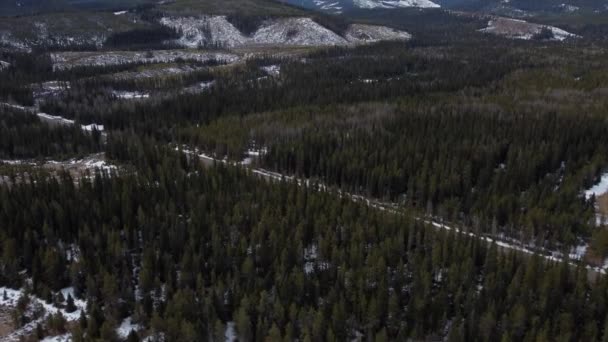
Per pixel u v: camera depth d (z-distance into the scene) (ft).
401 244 242.78
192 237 247.29
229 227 261.44
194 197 288.51
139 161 365.20
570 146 349.20
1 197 282.56
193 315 207.00
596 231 260.62
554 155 339.57
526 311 195.93
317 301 215.92
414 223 257.75
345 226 254.06
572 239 257.75
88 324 204.23
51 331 210.79
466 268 221.05
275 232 247.09
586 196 309.42
